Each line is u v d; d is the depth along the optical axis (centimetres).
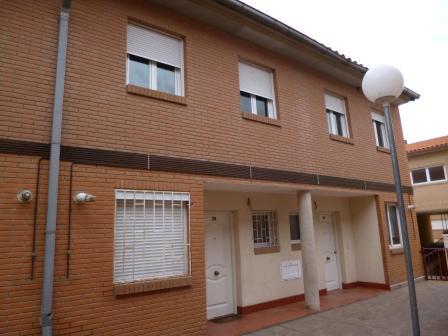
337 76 1009
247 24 748
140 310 530
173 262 587
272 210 898
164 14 670
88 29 569
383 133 1192
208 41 727
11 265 443
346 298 923
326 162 908
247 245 821
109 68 578
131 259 546
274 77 855
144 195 571
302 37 817
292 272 902
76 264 488
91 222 510
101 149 541
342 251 1072
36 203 472
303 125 876
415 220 1204
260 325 693
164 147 609
